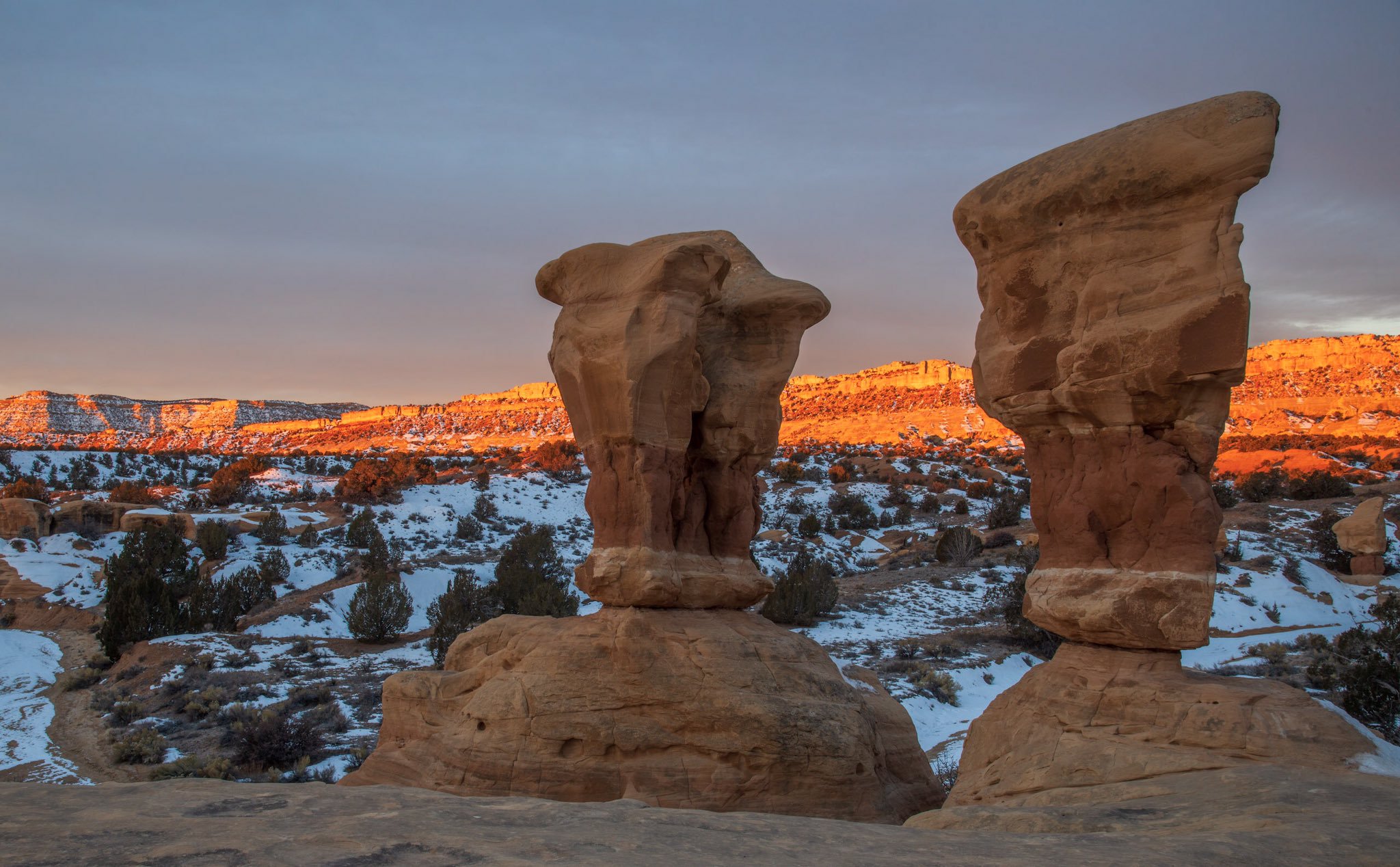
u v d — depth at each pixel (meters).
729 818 7.16
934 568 70.06
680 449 15.09
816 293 16.23
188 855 5.45
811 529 85.69
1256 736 9.95
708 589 15.06
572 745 13.53
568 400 15.60
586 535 89.56
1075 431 12.10
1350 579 61.31
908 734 15.99
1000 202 12.54
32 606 66.00
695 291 14.98
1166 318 11.09
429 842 5.85
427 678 15.43
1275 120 10.84
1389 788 8.44
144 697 43.75
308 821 6.51
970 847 6.50
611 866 5.46
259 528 80.12
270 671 47.78
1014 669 44.00
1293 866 5.98
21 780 32.50
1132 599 11.30
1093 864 5.92
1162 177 11.25
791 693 14.12
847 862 5.90
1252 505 83.69
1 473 118.88
